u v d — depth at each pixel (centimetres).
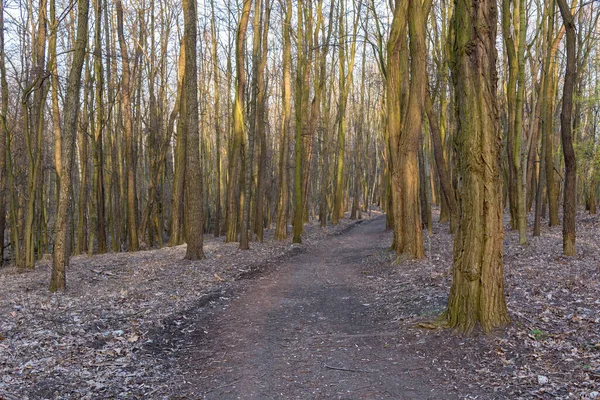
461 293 642
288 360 611
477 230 629
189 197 1514
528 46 1429
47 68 1397
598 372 482
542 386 475
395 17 1349
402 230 1350
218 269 1349
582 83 1905
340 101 2986
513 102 1488
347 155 4075
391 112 1365
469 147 627
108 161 2231
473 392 480
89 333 698
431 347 611
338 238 2423
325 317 837
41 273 1379
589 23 1894
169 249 1880
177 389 525
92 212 1948
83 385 514
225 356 638
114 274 1264
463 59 627
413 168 1318
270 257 1647
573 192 1094
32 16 1711
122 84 2086
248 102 2191
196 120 1499
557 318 655
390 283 1077
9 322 739
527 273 961
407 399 476
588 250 1165
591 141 1900
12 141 1988
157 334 725
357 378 538
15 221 1556
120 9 2012
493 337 602
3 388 482
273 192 3931
